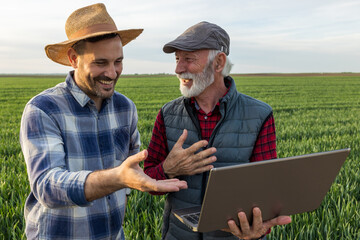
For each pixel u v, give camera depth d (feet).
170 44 6.72
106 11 5.57
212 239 6.84
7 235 12.23
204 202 4.17
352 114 59.88
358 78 227.20
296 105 78.07
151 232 12.39
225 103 7.04
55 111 5.67
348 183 16.37
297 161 4.39
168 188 3.74
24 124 5.38
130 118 7.05
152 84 165.89
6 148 27.86
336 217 13.10
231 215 4.61
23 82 183.73
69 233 5.91
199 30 6.77
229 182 4.07
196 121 7.20
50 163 4.97
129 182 3.79
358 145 29.12
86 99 5.98
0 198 14.35
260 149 7.13
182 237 7.15
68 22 5.53
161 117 7.76
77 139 5.93
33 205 6.03
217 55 6.89
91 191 4.11
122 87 143.84
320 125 44.11
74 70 6.30
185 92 7.02
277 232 11.59
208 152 6.15
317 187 4.96
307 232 11.68
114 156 6.52
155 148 7.80
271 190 4.55
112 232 6.42
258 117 7.08
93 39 5.16
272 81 192.03
